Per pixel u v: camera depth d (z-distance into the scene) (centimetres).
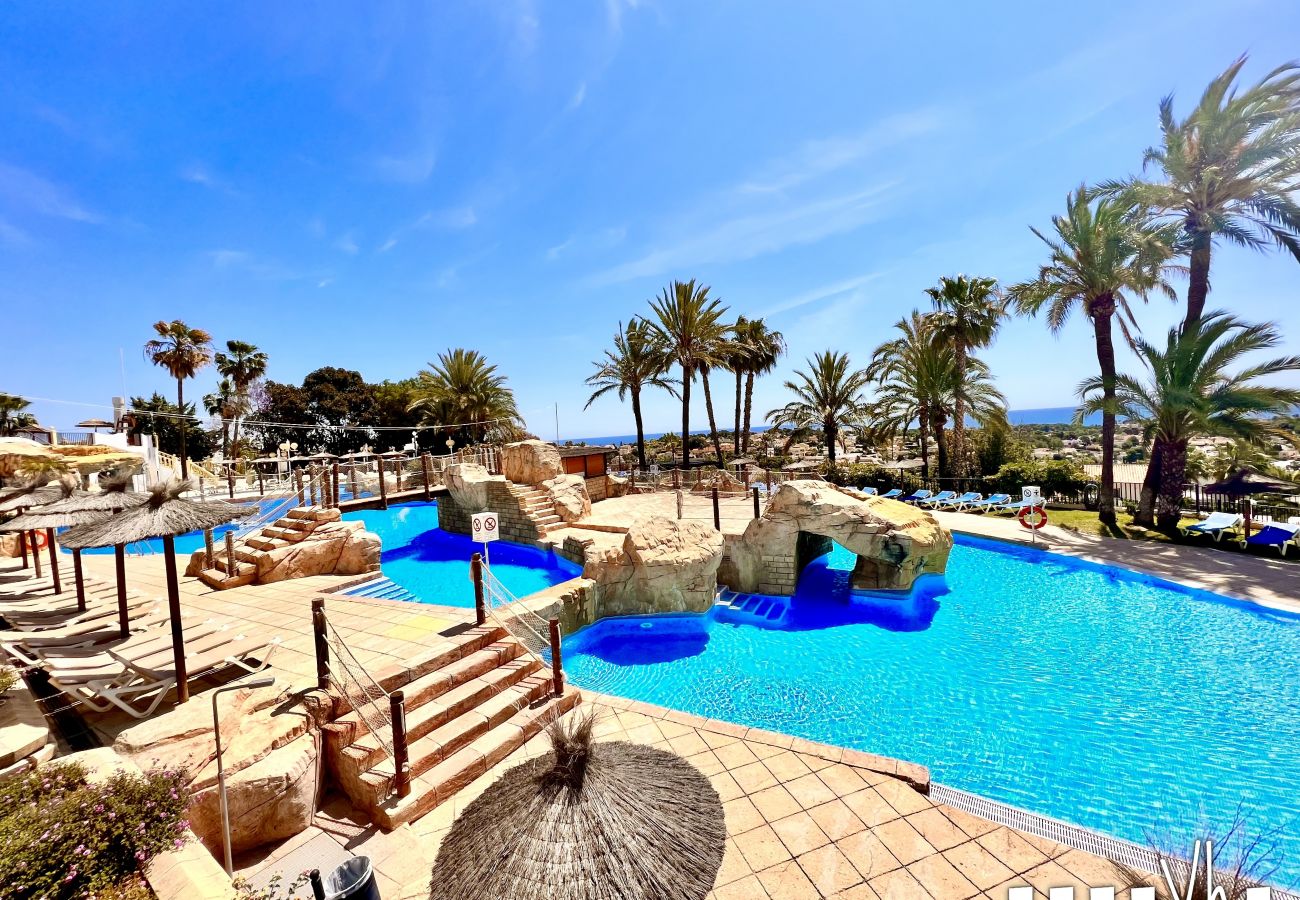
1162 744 762
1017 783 694
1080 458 3744
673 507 2306
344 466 2353
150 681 674
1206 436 1838
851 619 1318
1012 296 2264
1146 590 1373
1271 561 1481
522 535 1972
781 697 956
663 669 1087
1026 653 1078
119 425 3128
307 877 442
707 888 344
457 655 837
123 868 403
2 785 456
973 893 461
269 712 655
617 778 397
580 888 323
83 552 1867
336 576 1420
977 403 2909
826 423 3550
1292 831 594
